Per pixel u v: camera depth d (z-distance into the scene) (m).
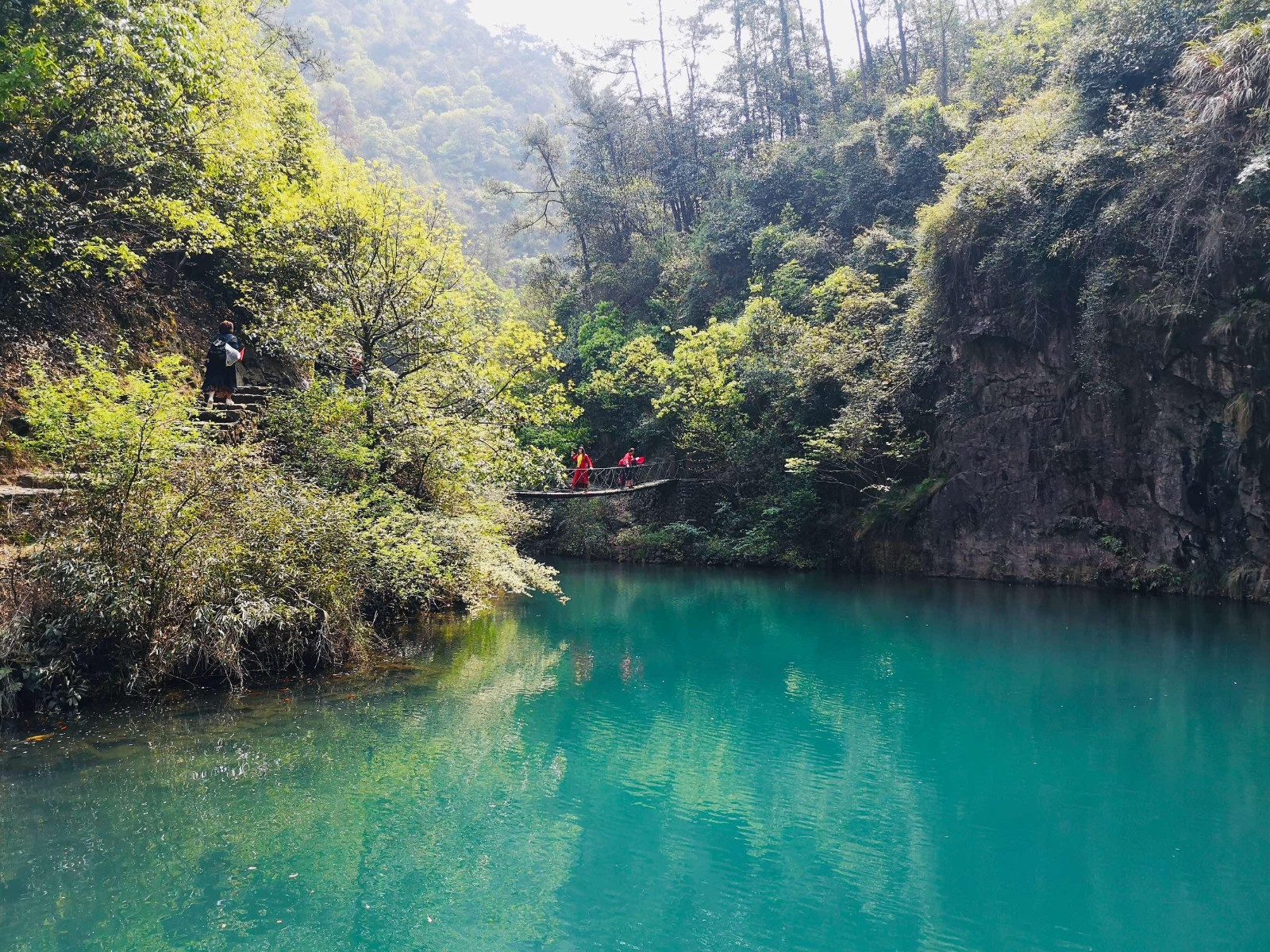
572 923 4.36
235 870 4.75
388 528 10.74
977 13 36.81
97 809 5.43
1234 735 8.02
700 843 5.50
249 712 7.50
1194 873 5.11
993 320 19.33
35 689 6.92
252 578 8.28
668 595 18.19
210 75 10.78
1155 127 16.06
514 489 18.33
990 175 18.91
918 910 4.59
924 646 12.43
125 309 11.66
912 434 21.64
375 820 5.54
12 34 9.04
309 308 12.63
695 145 38.91
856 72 37.50
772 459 24.08
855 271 25.62
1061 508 18.66
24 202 9.48
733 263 31.94
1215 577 16.28
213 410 10.11
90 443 7.39
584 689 9.62
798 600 17.31
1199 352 15.88
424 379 12.61
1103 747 7.70
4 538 7.31
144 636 7.41
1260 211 14.55
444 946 4.04
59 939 3.93
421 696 8.54
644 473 28.44
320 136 16.55
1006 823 5.89
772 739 7.93
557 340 14.37
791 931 4.33
